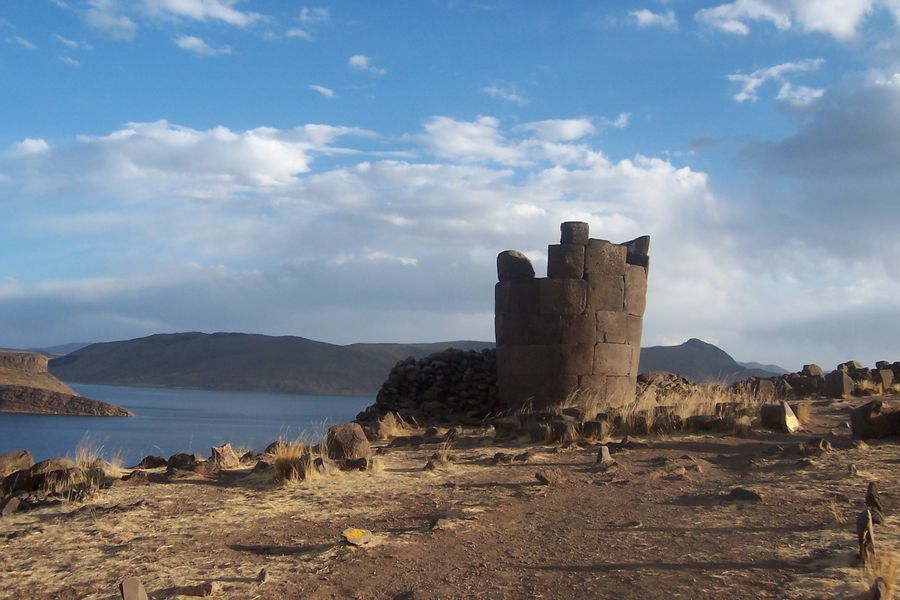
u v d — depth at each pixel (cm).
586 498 952
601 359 1938
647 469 1145
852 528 725
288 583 633
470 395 2127
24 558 724
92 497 976
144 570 673
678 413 1551
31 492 1032
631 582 602
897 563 586
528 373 1948
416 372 2191
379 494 991
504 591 598
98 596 610
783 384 2231
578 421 1530
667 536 746
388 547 732
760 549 679
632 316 2005
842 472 1041
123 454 1428
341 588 619
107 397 11756
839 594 541
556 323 1931
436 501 945
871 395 2127
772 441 1387
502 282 2030
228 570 669
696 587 582
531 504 923
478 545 738
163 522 852
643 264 2077
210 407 9188
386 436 1747
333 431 1259
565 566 657
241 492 1020
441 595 593
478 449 1416
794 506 849
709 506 874
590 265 1948
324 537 783
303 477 1086
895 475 1018
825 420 1673
